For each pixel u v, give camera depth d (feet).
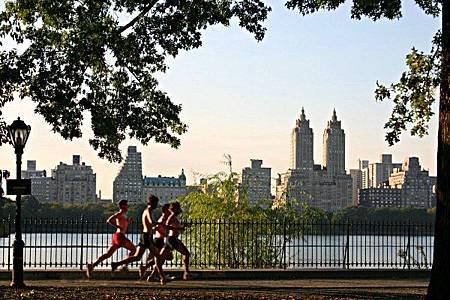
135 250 75.36
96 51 76.69
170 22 77.97
